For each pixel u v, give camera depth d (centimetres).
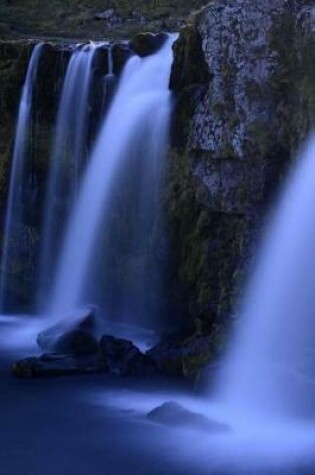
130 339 2522
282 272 2114
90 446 1680
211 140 2333
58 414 1867
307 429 1788
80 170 2867
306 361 1997
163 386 2066
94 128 2836
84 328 2456
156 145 2592
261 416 1870
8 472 1555
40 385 2077
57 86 2936
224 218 2381
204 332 2339
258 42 2212
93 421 1819
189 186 2472
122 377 2141
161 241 2578
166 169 2550
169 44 2752
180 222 2525
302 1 2153
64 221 2920
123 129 2719
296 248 2081
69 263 2892
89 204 2822
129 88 2747
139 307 2691
